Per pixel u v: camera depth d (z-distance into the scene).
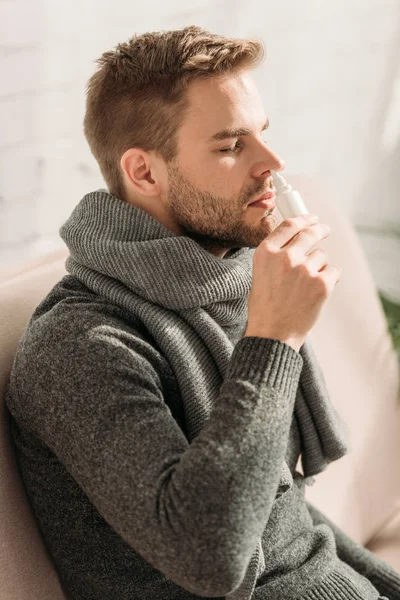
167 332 0.82
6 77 1.26
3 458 0.84
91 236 0.86
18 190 1.33
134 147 0.88
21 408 0.79
